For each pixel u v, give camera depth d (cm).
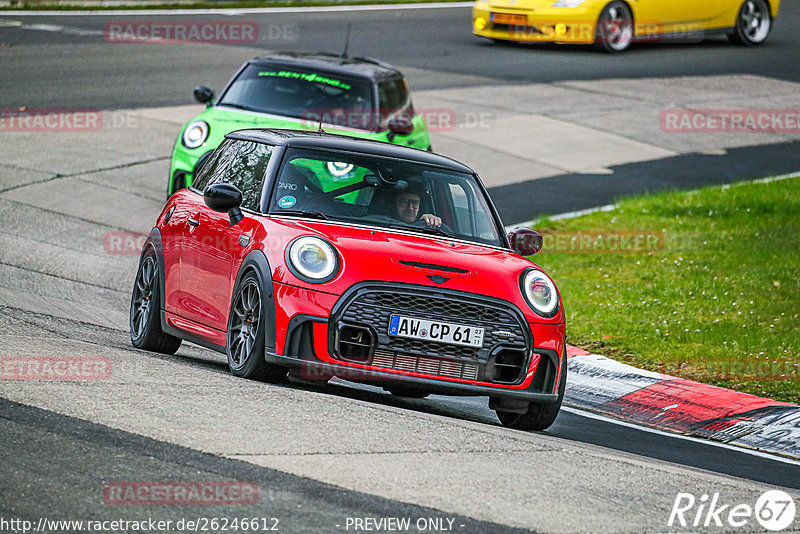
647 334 3734
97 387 2188
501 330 2420
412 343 2377
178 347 3088
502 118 7469
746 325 3828
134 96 7262
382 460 1902
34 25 9556
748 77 9212
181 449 1842
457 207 2770
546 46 9981
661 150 7156
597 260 4750
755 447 2805
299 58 5278
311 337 2369
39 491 1608
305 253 2416
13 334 2753
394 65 8712
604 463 2095
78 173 5600
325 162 2755
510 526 1645
